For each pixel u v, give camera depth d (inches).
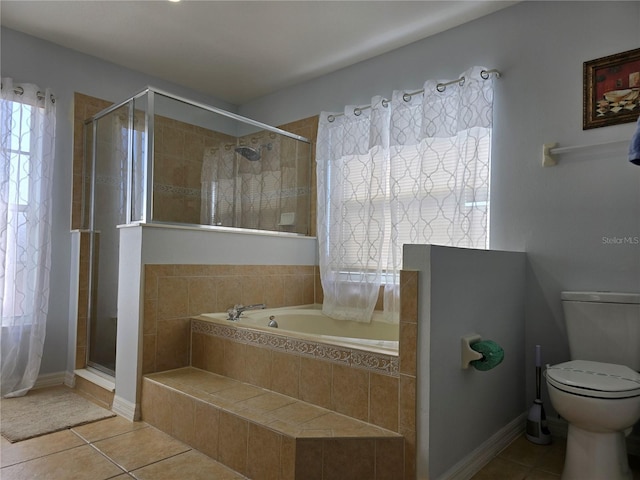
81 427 90.1
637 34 85.6
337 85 137.0
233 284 115.6
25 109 110.9
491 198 103.4
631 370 74.8
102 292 113.4
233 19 108.4
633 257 84.6
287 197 136.5
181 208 108.3
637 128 69.9
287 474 65.9
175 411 86.3
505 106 102.1
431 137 107.0
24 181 110.0
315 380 79.6
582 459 69.2
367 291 118.3
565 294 88.0
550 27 96.5
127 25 111.3
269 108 157.0
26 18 108.0
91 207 121.1
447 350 70.3
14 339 107.4
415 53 118.9
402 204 113.2
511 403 91.5
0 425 89.4
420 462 65.9
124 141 109.9
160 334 99.6
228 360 95.9
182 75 141.4
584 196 90.7
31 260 110.3
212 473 72.9
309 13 105.4
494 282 85.5
